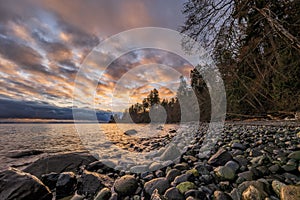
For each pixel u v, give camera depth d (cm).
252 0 565
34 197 237
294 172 241
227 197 197
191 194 208
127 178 252
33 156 579
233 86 804
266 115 1061
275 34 549
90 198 242
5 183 238
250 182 209
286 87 657
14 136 1227
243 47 675
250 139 523
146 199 226
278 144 416
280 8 566
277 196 185
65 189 264
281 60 573
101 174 310
